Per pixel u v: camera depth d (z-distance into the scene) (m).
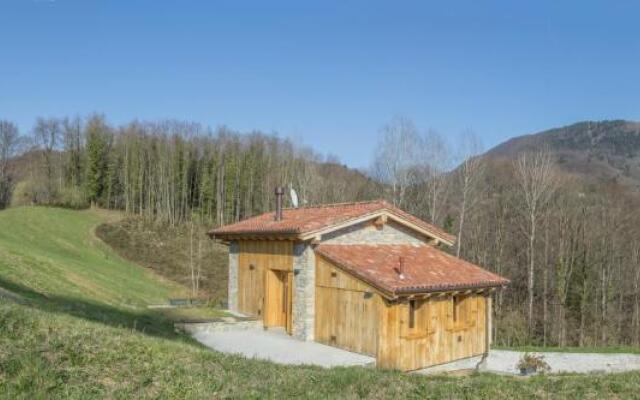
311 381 9.30
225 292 39.81
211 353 10.24
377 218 18.12
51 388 7.10
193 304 25.78
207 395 7.78
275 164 67.75
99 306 16.75
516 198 42.62
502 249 41.56
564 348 21.00
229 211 67.25
